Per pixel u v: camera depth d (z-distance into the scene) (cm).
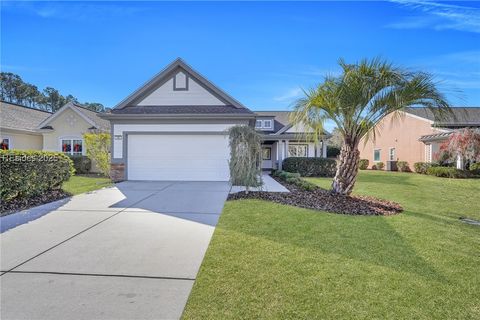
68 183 1119
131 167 1211
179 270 341
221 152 1196
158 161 1205
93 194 848
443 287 303
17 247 414
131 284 308
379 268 345
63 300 276
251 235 462
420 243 436
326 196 793
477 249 416
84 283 309
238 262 359
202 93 1294
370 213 641
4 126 1631
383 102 699
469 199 908
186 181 1175
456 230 511
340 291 291
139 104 1295
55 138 1788
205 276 323
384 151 2506
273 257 373
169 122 1197
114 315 252
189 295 285
